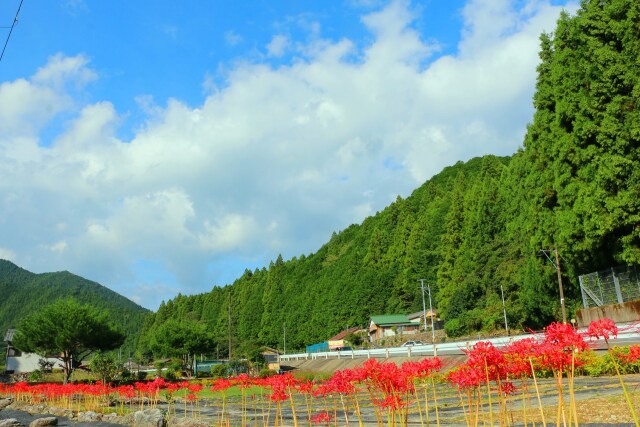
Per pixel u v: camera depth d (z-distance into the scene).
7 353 55.06
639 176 20.36
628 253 21.11
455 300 49.53
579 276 26.03
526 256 35.00
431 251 68.50
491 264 46.50
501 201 50.94
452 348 27.05
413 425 9.09
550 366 4.28
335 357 43.75
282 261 119.25
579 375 14.43
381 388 5.28
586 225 22.08
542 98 27.66
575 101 23.42
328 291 85.12
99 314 38.41
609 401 9.01
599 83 22.02
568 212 23.89
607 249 23.94
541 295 32.66
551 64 27.17
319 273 95.69
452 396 13.48
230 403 20.19
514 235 42.84
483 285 47.28
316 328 80.94
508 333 39.22
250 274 124.12
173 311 129.38
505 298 43.00
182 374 50.41
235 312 108.00
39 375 43.28
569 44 24.89
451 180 101.12
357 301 75.88
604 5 23.20
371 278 76.31
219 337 98.25
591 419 7.55
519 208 42.38
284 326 86.31
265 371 40.41
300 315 86.38
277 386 8.16
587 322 24.69
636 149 20.53
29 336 36.47
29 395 24.59
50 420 14.29
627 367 13.36
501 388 4.63
